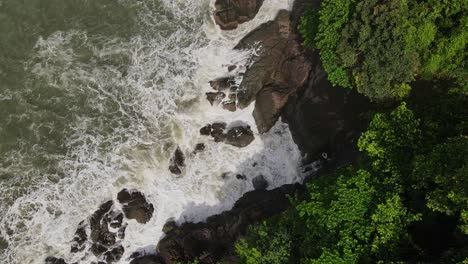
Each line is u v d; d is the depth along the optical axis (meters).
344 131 34.34
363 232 26.00
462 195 22.95
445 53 28.48
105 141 39.12
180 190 38.16
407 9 28.08
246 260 30.00
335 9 31.11
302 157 37.31
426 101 30.39
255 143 38.50
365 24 28.95
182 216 37.81
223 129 38.75
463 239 25.33
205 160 38.53
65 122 39.62
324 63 32.56
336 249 25.88
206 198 38.03
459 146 24.94
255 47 39.09
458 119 28.75
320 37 32.75
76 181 38.25
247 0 39.41
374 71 29.39
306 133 36.28
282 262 28.86
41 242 37.31
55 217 37.66
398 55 28.33
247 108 38.97
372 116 30.94
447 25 28.44
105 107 39.88
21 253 37.16
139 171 38.41
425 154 27.45
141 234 37.28
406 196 27.52
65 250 37.16
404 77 29.09
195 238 35.56
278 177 37.91
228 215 36.53
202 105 39.53
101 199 37.91
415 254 25.33
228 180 38.19
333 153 35.81
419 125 29.27
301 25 36.16
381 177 27.97
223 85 39.16
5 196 38.22
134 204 37.44
